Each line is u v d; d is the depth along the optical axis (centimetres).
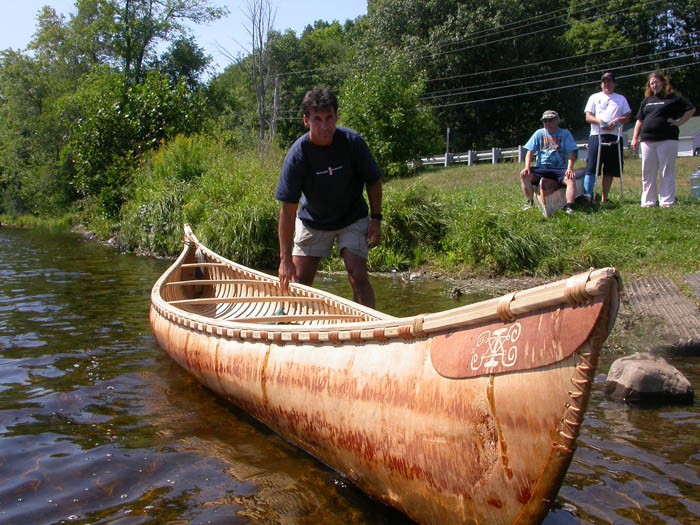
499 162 2166
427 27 3719
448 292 805
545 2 3712
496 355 221
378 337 280
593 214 988
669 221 929
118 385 450
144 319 659
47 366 492
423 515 260
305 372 319
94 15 3312
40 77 3691
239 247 1155
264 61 2878
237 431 373
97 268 1095
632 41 3994
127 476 314
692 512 270
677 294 646
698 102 4144
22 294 812
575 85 3569
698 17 3925
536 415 206
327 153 466
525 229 944
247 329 376
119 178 1830
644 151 985
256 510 283
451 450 236
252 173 1387
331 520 274
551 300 203
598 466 314
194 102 2144
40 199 3331
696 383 436
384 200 1116
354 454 285
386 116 2095
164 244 1333
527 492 214
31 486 302
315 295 514
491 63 3669
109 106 2006
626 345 524
